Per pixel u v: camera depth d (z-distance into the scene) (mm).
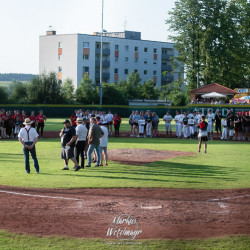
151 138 33438
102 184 13938
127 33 108062
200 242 8164
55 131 38531
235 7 67688
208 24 65688
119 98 76500
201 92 57938
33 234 8641
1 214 10148
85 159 20047
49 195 12227
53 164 18438
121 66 102625
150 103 86688
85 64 96875
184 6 67438
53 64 99312
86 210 10578
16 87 69625
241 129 32281
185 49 68750
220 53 65812
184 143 29031
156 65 108750
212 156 21641
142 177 15398
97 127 17688
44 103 64750
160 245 7996
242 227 9203
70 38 96438
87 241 8219
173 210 10602
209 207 10961
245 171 16844
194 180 14844
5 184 13789
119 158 20453
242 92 57344
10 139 30906
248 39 73062
